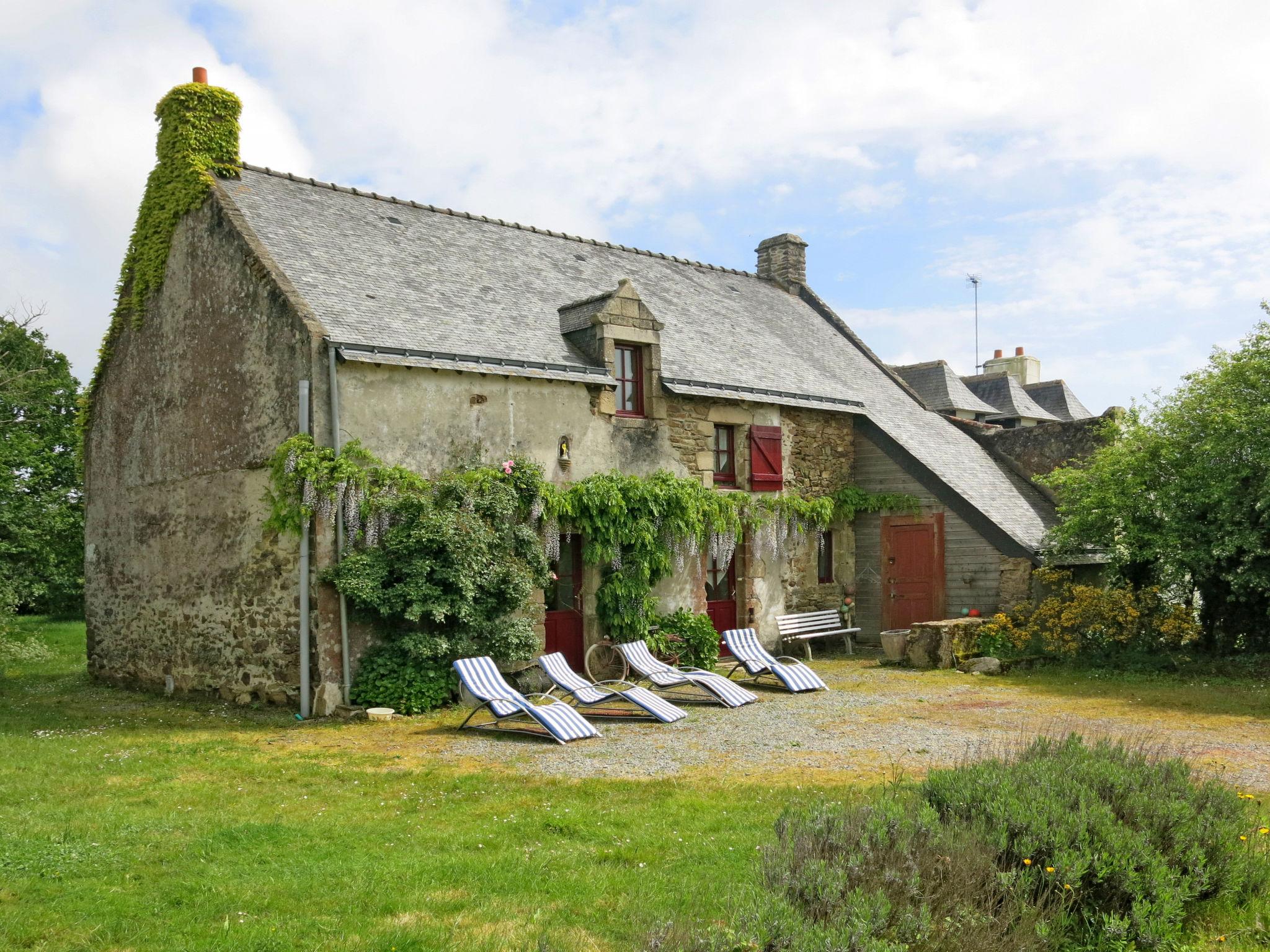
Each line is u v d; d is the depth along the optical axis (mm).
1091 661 13688
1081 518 14422
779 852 4523
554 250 17219
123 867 5406
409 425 11695
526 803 6820
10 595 17312
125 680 14727
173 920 4641
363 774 7863
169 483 13773
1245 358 13547
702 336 16688
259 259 11961
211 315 12945
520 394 12750
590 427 13500
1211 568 13242
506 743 9250
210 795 7164
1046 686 12234
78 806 6809
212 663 12672
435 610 11039
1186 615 13609
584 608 13492
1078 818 4703
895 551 16812
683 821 6293
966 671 13672
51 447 26766
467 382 12250
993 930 4098
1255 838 5266
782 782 7430
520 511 12359
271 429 11664
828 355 19547
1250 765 7816
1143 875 4457
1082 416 29891
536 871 5285
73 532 27219
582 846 5812
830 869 4250
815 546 16688
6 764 8281
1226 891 4801
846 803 5809
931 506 16312
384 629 11367
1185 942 4426
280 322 11602
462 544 11305
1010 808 4844
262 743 9438
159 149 14297
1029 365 31266
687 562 14609
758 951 3637
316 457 10812
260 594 11820
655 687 12688
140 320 14672
